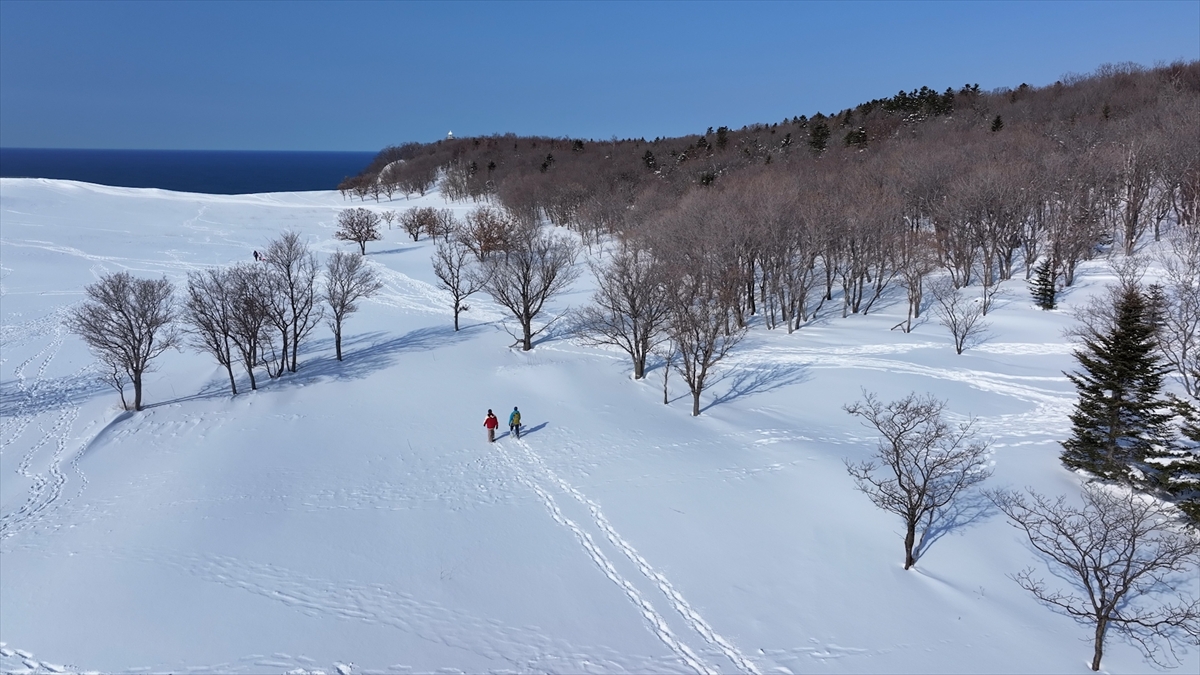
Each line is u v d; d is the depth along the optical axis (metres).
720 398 37.69
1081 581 20.64
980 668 17.72
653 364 43.44
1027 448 28.09
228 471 30.81
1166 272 44.50
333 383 42.53
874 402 33.97
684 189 81.31
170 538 25.09
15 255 79.50
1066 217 48.72
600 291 53.50
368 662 18.34
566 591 21.62
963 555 22.09
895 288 55.25
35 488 30.45
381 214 116.44
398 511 26.89
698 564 22.70
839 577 21.56
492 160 147.88
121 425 37.06
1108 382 23.14
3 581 22.66
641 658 18.64
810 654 18.53
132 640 19.39
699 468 29.14
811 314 52.66
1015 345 40.44
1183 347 29.30
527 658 18.62
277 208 129.25
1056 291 47.16
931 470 21.78
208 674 17.95
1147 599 19.59
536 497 27.84
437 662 18.38
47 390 42.94
